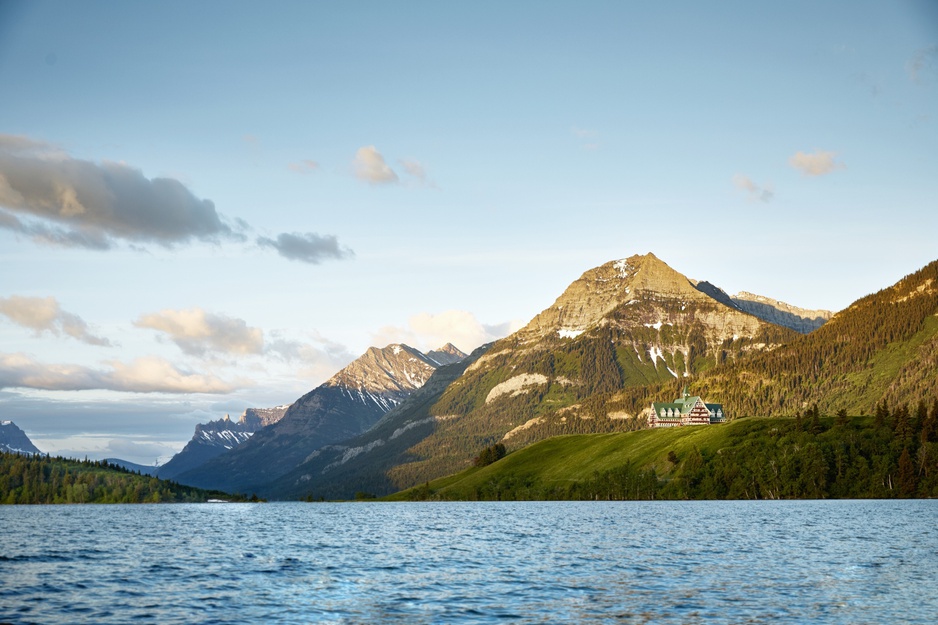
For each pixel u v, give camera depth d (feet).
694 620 219.61
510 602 246.68
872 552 370.12
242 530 582.76
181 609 238.07
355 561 359.66
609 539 455.22
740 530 501.97
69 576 309.42
